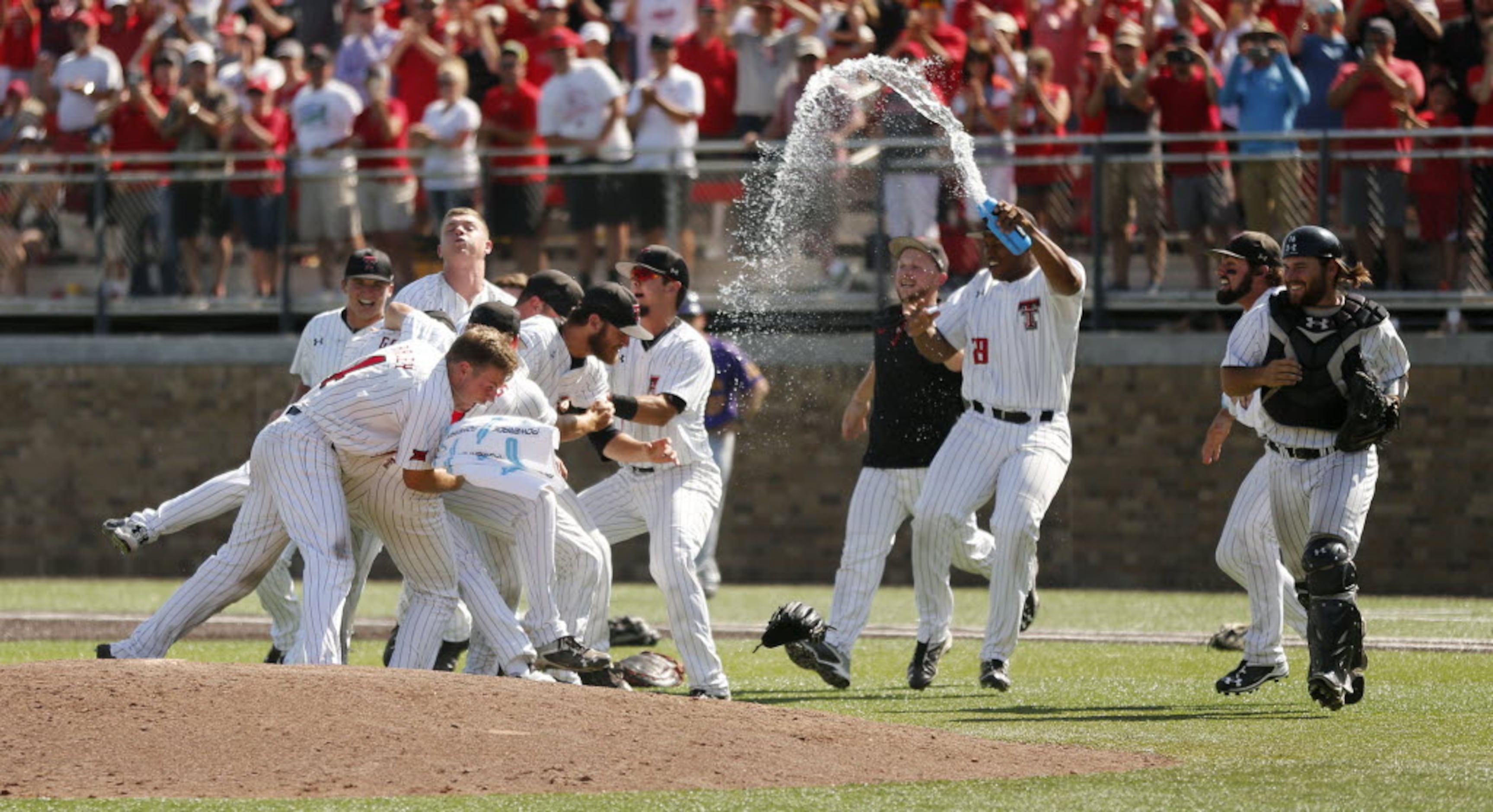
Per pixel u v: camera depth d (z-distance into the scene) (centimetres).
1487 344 5550
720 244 6025
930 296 3531
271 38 7431
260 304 6462
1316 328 3019
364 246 6306
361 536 3438
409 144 6366
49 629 4709
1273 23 6144
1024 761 2534
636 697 2642
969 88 5941
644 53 6612
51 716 2402
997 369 3444
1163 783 2381
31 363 6681
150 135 6625
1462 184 5475
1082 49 6122
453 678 2605
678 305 3362
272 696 2481
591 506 3434
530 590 3158
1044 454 3422
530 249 6128
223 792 2202
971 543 3703
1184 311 5838
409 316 3281
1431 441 5647
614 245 6059
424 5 6525
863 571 3572
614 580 6366
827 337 6006
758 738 2523
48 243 6612
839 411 6069
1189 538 5844
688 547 3303
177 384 6569
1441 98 5744
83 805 2133
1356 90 5634
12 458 6712
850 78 5941
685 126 6078
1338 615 2955
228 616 5034
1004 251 3441
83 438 6656
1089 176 5747
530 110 6181
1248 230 5638
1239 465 5797
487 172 6141
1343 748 2720
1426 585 5666
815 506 6131
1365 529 5731
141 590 6009
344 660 3481
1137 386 5862
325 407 2978
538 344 3288
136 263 6556
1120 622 4903
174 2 7306
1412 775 2450
